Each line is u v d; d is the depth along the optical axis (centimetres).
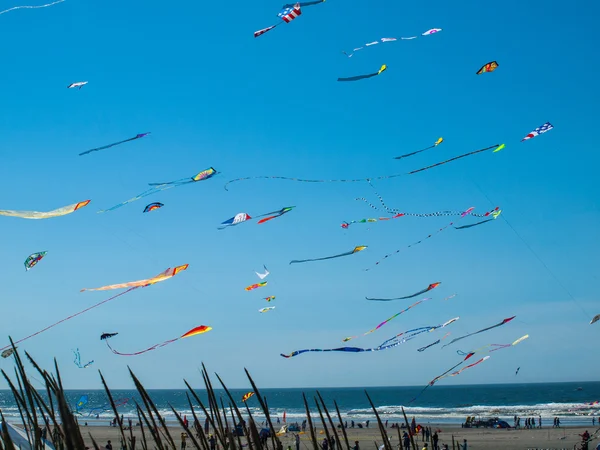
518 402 14175
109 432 5369
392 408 12019
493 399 15838
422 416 9506
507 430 6206
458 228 2439
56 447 538
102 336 1244
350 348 1834
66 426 424
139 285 1044
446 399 16788
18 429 1284
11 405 13788
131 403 11612
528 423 6519
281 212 1884
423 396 19288
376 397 19738
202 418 7181
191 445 3131
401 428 6391
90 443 3822
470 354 2048
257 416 9538
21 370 529
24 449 1101
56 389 441
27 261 1309
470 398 16812
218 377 542
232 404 530
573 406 10869
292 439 4294
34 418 511
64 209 1102
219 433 529
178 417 536
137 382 538
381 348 2058
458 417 9000
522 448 4706
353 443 4803
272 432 515
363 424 7675
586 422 7506
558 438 5272
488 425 6669
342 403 16338
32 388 530
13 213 1076
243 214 1833
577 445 4700
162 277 1039
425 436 4978
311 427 522
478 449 4775
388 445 542
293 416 9769
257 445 507
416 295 2211
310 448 3838
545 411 9919
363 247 2272
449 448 4066
